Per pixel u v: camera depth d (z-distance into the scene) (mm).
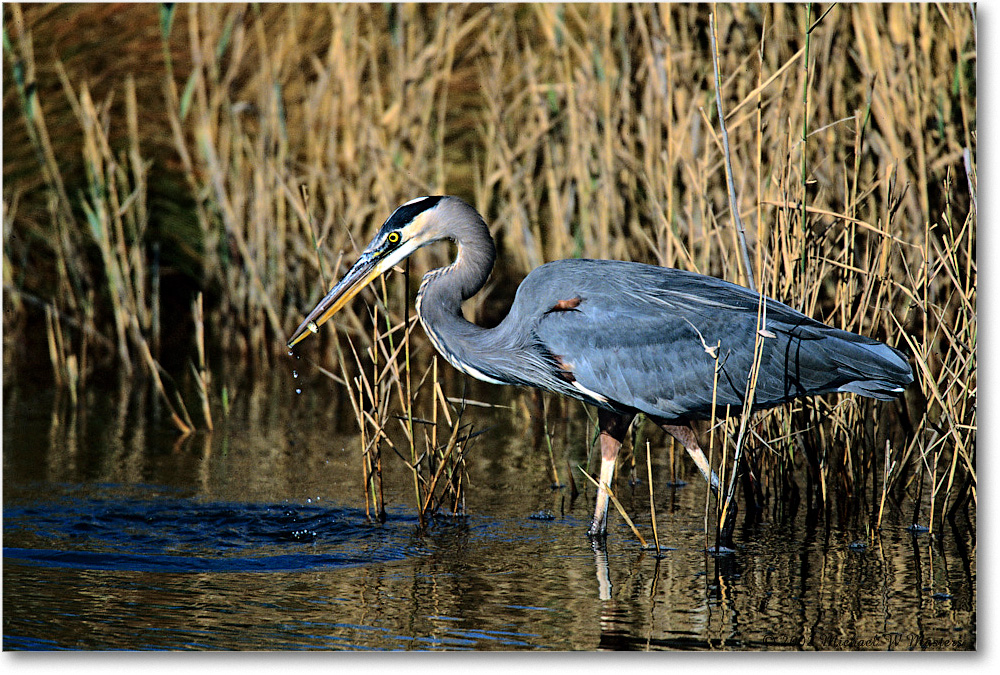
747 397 9148
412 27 17359
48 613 7891
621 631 7551
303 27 20672
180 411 14148
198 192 17547
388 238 10570
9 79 19625
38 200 18047
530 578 8664
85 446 12438
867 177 12234
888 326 10711
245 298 17000
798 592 8328
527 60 16391
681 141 11828
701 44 14461
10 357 16250
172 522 10062
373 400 10344
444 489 10445
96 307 17188
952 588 8430
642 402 9695
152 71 20578
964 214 12281
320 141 17031
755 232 12477
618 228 14484
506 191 16719
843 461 10492
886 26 13023
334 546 9484
